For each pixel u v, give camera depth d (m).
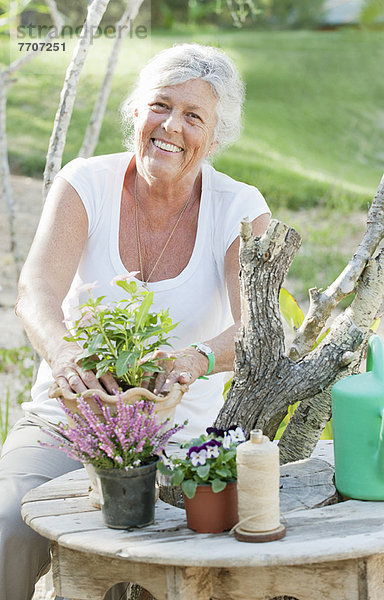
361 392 1.60
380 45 14.33
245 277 1.76
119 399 1.50
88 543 1.44
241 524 1.43
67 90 2.79
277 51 13.91
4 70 3.88
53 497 1.70
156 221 2.20
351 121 11.56
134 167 2.26
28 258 2.11
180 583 1.41
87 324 1.72
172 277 2.20
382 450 1.58
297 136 10.87
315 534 1.44
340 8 15.27
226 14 14.38
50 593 2.55
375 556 1.41
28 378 4.14
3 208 6.97
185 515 1.60
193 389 2.17
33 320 1.94
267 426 1.82
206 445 1.47
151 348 1.64
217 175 2.29
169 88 2.05
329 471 1.82
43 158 8.23
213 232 2.22
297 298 5.90
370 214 1.86
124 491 1.49
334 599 1.42
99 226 2.21
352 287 1.84
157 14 13.82
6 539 1.78
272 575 1.44
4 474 1.93
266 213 2.25
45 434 2.07
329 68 13.37
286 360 1.78
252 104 11.76
